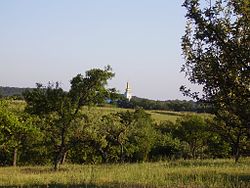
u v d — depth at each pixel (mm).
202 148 57781
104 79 31016
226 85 11406
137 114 53812
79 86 30844
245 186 17234
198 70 11820
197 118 56812
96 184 18125
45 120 31484
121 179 19703
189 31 11883
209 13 11539
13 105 46156
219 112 12117
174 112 92625
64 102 30844
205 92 11805
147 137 53062
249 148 14273
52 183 18812
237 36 11453
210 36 11445
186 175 20891
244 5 11297
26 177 21750
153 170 23797
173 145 58375
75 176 21172
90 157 48062
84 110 32031
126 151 49344
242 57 11062
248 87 11359
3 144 44219
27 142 44781
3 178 21609
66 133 31484
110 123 41500
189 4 11656
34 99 30625
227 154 54938
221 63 11484
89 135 32094
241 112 11164
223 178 19109
